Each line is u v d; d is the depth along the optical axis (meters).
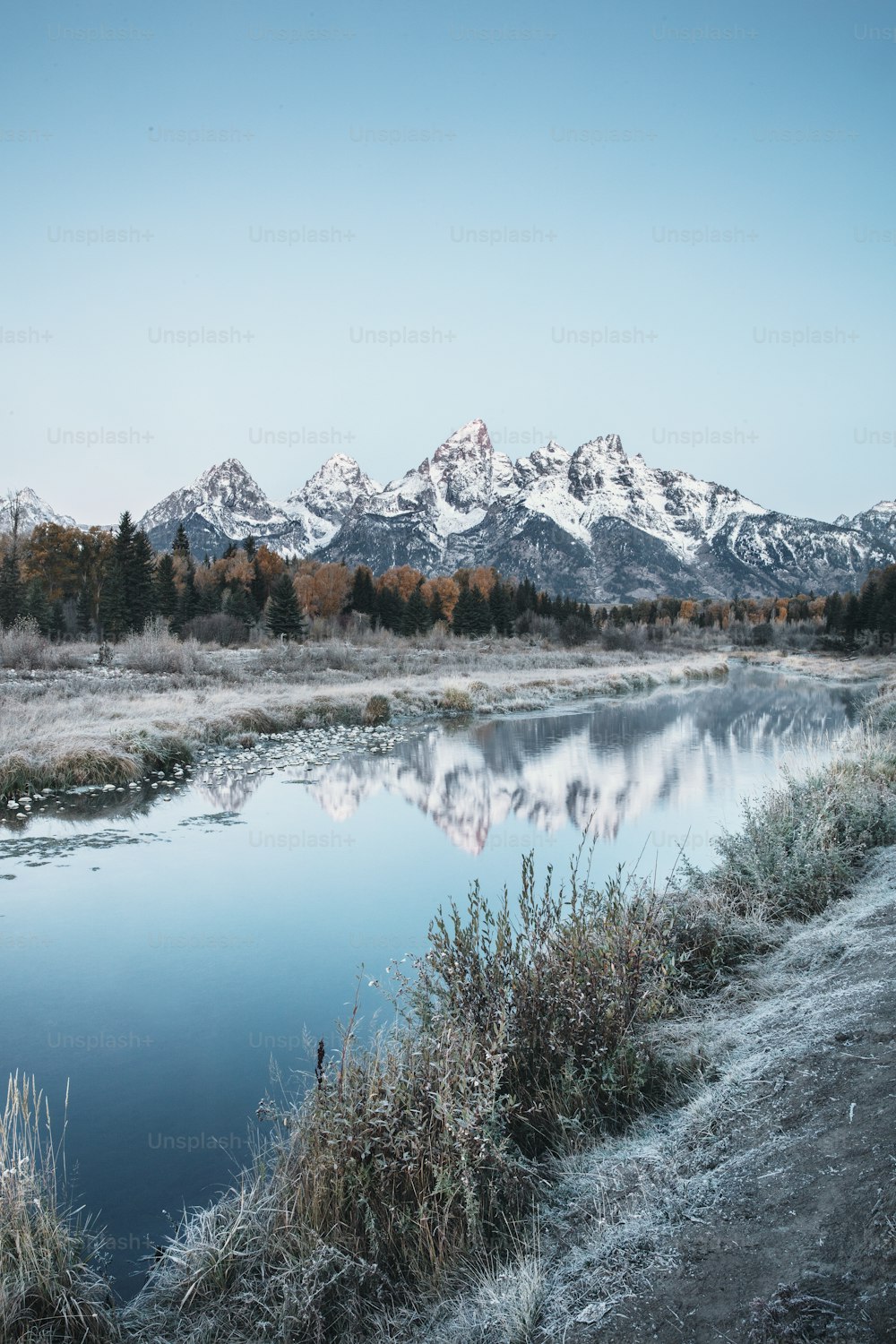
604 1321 2.30
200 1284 2.97
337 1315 2.80
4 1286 2.70
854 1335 1.91
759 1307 2.10
